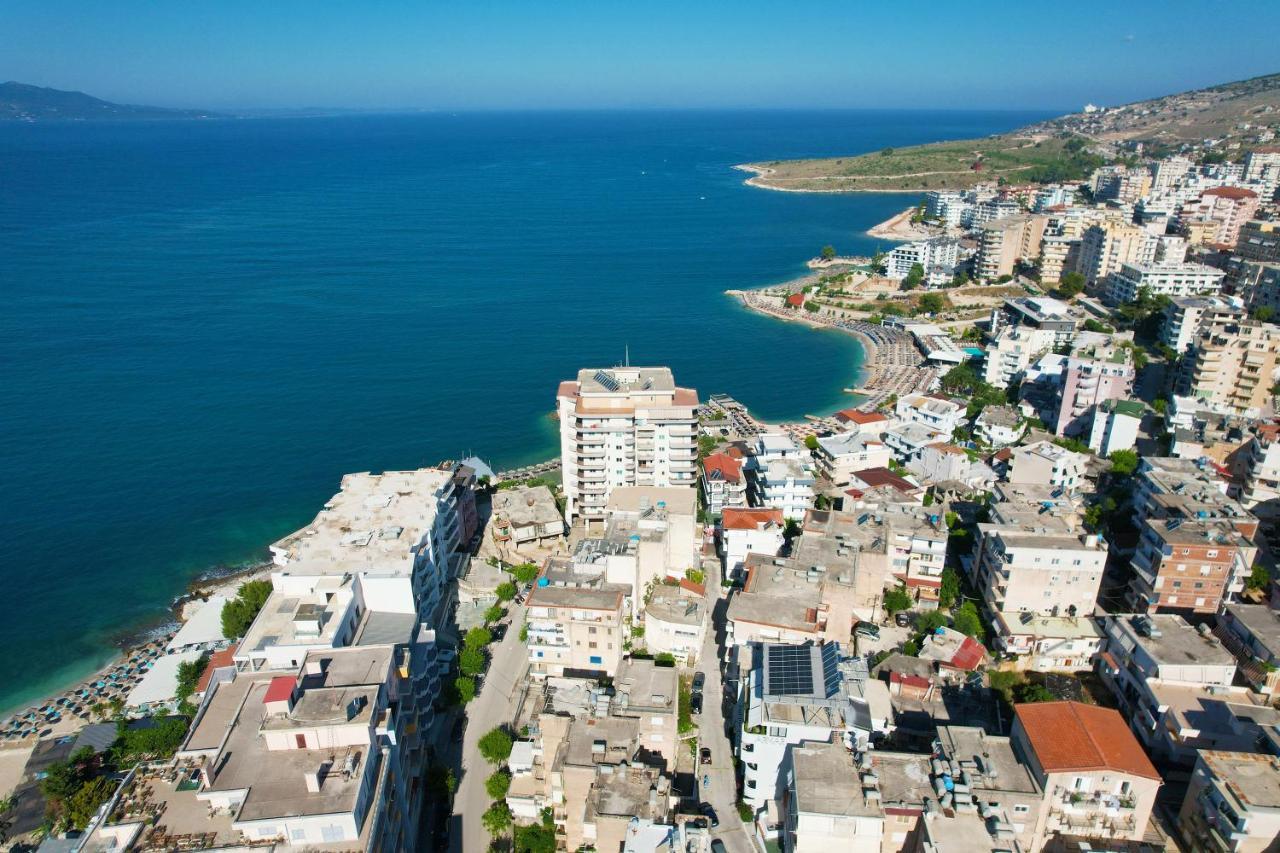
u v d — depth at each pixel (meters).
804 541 135.62
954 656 120.50
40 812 107.62
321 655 93.62
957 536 155.25
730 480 169.62
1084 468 180.50
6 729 127.00
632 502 149.00
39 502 191.88
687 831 86.62
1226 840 84.31
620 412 164.75
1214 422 179.25
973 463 185.88
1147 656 108.62
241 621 138.75
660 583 137.12
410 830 94.12
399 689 100.75
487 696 126.62
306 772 78.44
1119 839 87.25
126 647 147.75
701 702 121.00
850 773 88.31
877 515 145.00
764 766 98.00
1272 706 106.94
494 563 162.12
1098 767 85.38
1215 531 127.81
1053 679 117.44
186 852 75.19
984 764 88.56
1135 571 134.88
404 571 119.62
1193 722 99.44
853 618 133.25
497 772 107.62
